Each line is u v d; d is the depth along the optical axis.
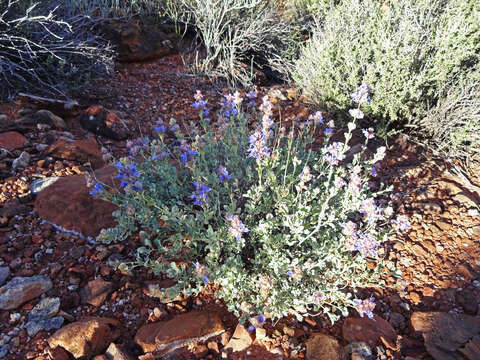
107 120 3.95
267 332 2.19
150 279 2.49
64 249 2.62
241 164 2.97
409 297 2.50
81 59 4.56
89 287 2.38
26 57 4.19
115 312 2.30
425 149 3.87
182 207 2.82
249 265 2.62
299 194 2.50
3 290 2.25
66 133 3.75
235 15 5.69
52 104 4.04
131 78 4.98
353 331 2.21
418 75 3.74
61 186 2.93
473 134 3.66
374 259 2.74
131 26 5.32
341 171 2.70
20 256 2.53
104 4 5.45
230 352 2.09
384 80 3.80
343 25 4.49
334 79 4.26
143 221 2.52
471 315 2.38
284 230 2.58
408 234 2.95
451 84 3.91
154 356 2.04
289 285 2.33
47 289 2.36
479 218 3.06
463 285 2.55
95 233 2.72
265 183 2.59
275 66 5.62
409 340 2.19
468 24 4.00
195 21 5.80
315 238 2.54
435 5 4.23
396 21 4.30
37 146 3.44
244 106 4.59
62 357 2.01
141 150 2.84
